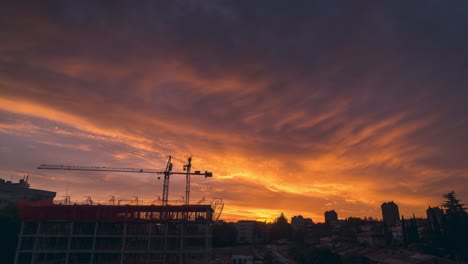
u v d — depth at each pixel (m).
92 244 83.06
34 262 79.75
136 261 80.75
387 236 130.88
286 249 154.88
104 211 84.94
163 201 90.94
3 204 124.44
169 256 82.19
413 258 82.56
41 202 91.50
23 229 83.56
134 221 84.56
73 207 84.50
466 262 86.62
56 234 82.62
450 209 123.69
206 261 81.69
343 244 135.75
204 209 86.12
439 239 108.06
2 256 87.50
